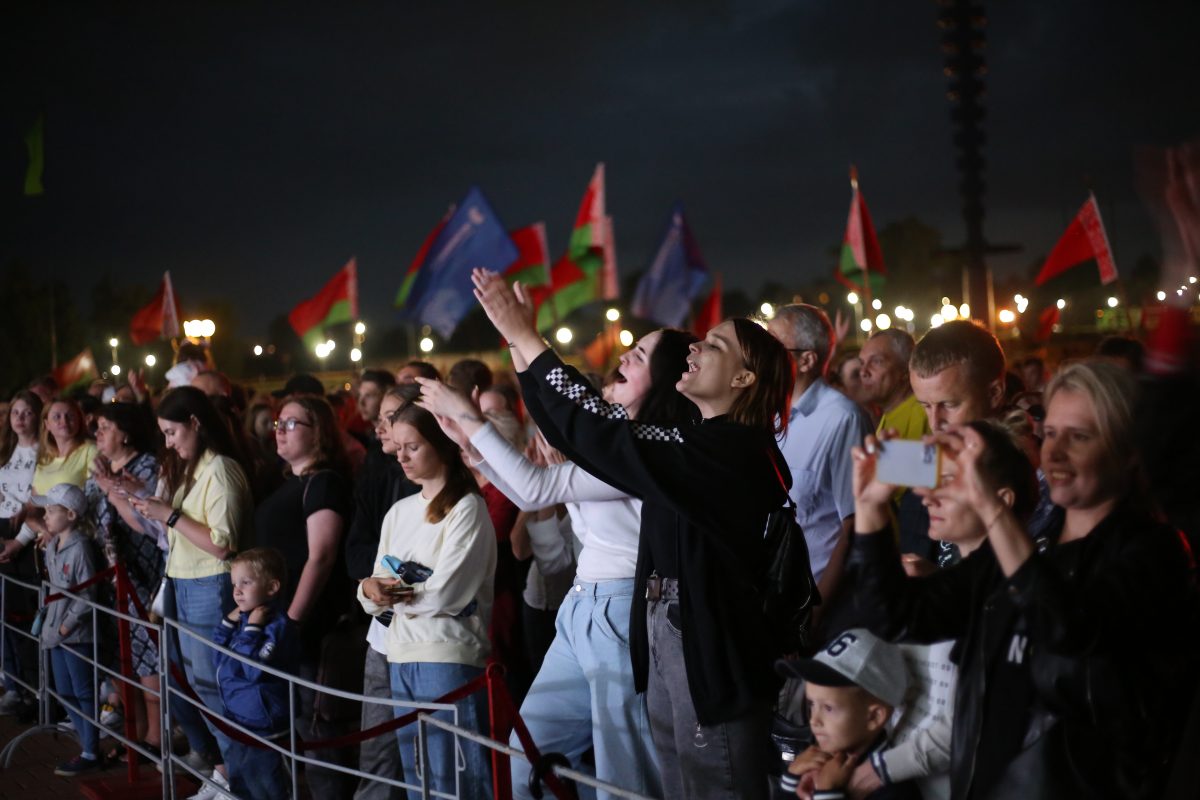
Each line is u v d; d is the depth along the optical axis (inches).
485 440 150.2
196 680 226.8
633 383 157.5
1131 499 92.5
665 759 138.4
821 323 184.4
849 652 107.0
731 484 129.6
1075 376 94.2
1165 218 82.7
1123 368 92.7
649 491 128.9
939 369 136.9
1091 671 86.7
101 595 266.2
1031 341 753.0
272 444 343.9
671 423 138.9
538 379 136.3
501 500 219.0
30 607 305.9
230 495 228.2
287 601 227.5
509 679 216.5
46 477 307.3
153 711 253.4
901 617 97.4
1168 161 82.5
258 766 198.2
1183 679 88.4
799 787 109.0
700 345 141.7
